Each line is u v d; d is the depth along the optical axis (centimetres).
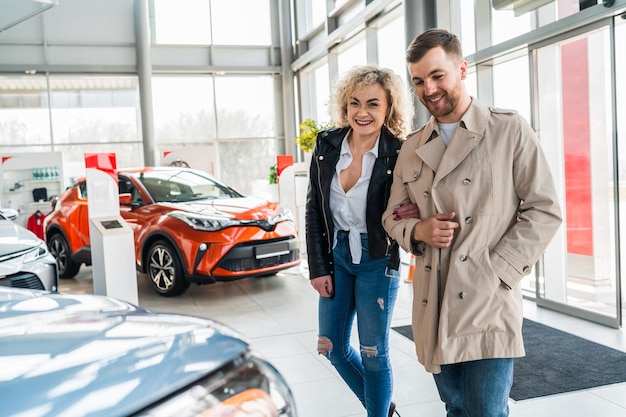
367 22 761
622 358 314
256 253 486
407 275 577
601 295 404
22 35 984
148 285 580
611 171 390
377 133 199
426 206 154
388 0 665
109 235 414
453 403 163
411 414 252
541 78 434
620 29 379
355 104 191
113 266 418
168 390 67
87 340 78
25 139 1003
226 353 77
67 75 1009
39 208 912
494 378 142
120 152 1051
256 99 1120
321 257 207
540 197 140
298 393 280
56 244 643
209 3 1082
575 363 309
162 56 1063
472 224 143
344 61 919
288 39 1100
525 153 142
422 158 153
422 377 296
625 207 398
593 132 403
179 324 87
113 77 1038
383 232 193
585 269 414
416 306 158
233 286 558
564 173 430
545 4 420
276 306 471
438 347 143
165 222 498
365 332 201
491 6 488
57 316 92
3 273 335
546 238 138
